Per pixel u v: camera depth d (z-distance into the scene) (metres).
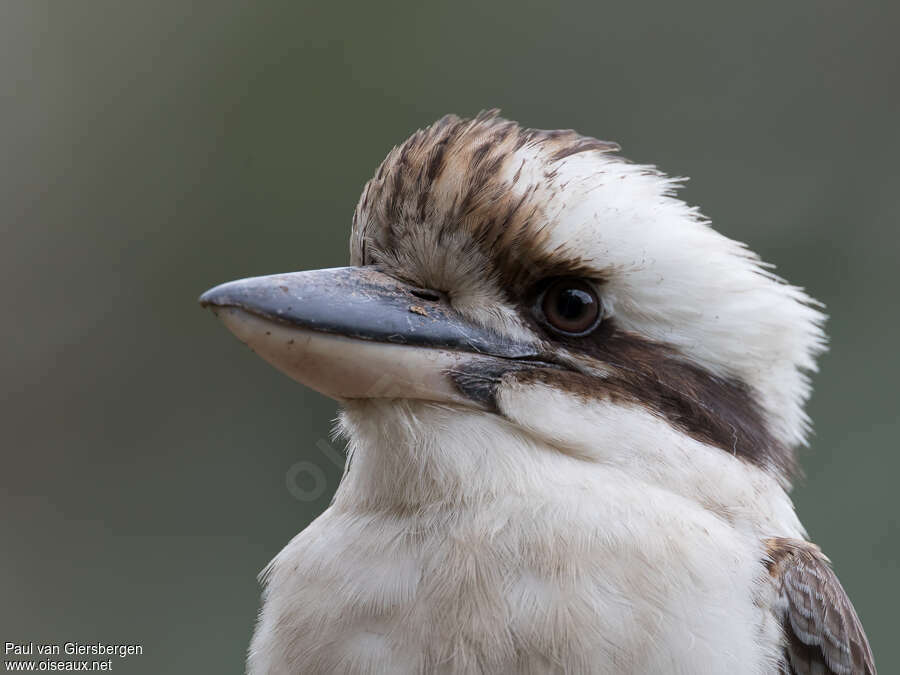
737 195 12.88
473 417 5.66
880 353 11.54
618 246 5.76
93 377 12.48
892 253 12.45
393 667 5.29
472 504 5.53
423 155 5.95
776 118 12.98
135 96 13.05
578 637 5.14
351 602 5.44
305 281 5.68
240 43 13.00
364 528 5.67
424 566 5.42
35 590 11.55
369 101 12.85
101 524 11.94
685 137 13.00
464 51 12.95
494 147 5.93
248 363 12.05
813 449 10.86
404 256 5.88
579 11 13.02
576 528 5.37
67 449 12.18
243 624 11.23
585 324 5.83
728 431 5.91
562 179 5.84
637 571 5.26
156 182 12.88
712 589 5.30
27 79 13.55
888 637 9.98
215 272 12.68
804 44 13.05
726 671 5.18
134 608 11.34
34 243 12.89
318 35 12.85
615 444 5.64
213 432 12.02
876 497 10.59
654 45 13.11
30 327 12.62
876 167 12.77
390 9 12.87
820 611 5.68
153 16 13.23
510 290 5.81
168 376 12.34
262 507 11.63
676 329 5.86
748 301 6.02
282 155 12.75
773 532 5.90
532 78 12.98
